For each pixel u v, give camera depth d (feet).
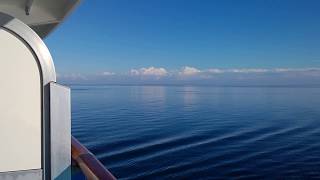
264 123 305.53
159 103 534.37
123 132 243.60
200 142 208.95
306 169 144.56
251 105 517.96
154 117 348.18
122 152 171.22
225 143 207.82
